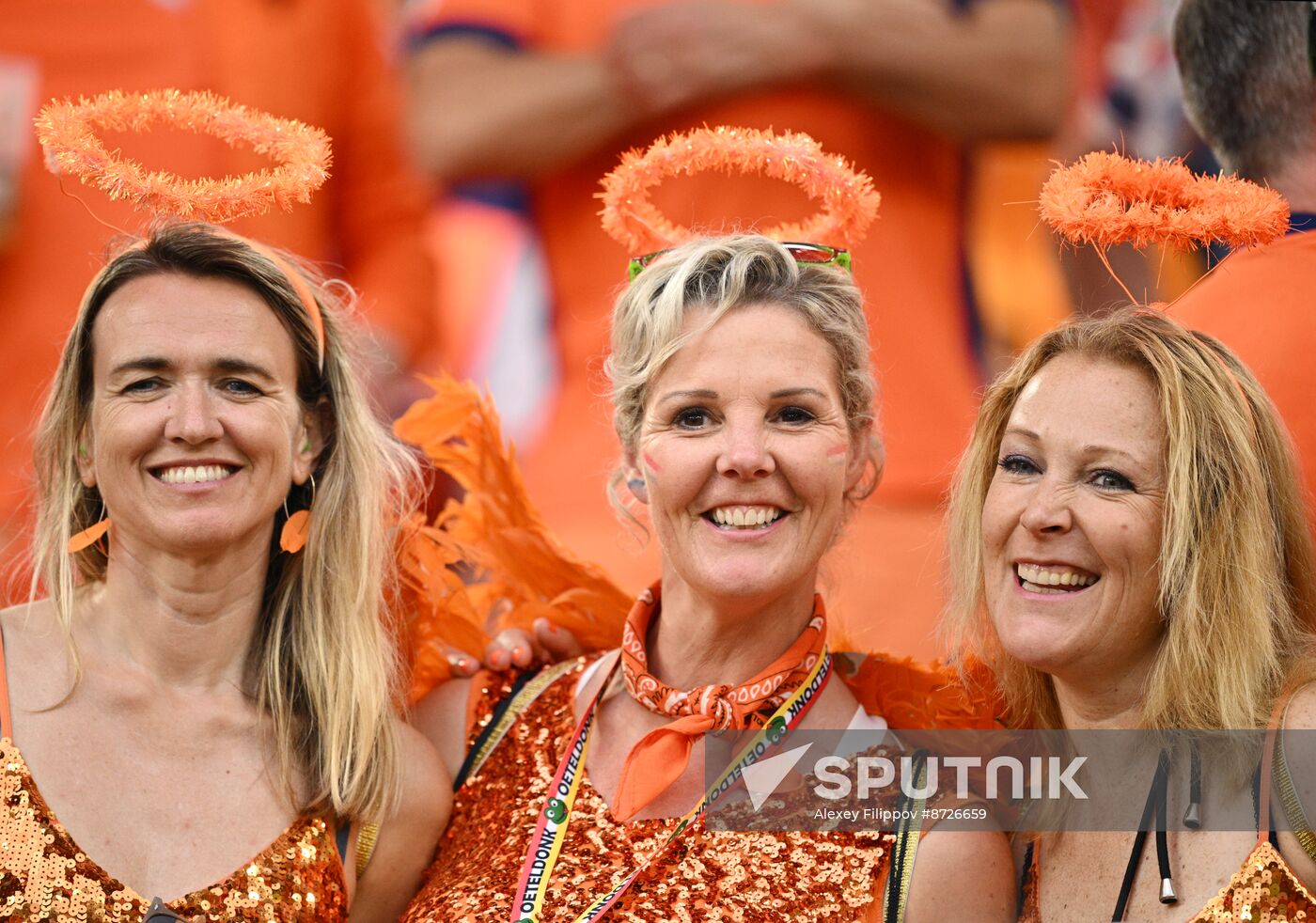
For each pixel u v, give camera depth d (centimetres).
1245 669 888
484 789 1009
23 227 1398
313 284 1004
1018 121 1409
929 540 1311
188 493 924
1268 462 921
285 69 1510
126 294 934
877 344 1298
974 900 915
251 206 966
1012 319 1527
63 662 932
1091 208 957
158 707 940
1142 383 912
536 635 1073
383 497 1020
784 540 955
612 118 1438
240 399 937
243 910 903
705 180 1351
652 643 1025
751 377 947
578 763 992
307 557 988
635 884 925
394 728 991
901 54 1377
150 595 943
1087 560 905
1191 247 961
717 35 1396
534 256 1574
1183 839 882
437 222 1630
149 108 977
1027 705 973
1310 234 1054
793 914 909
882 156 1388
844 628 1074
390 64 1570
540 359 1598
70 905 875
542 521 1102
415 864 998
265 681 966
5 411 1391
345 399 1002
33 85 1425
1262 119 1100
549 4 1479
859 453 995
